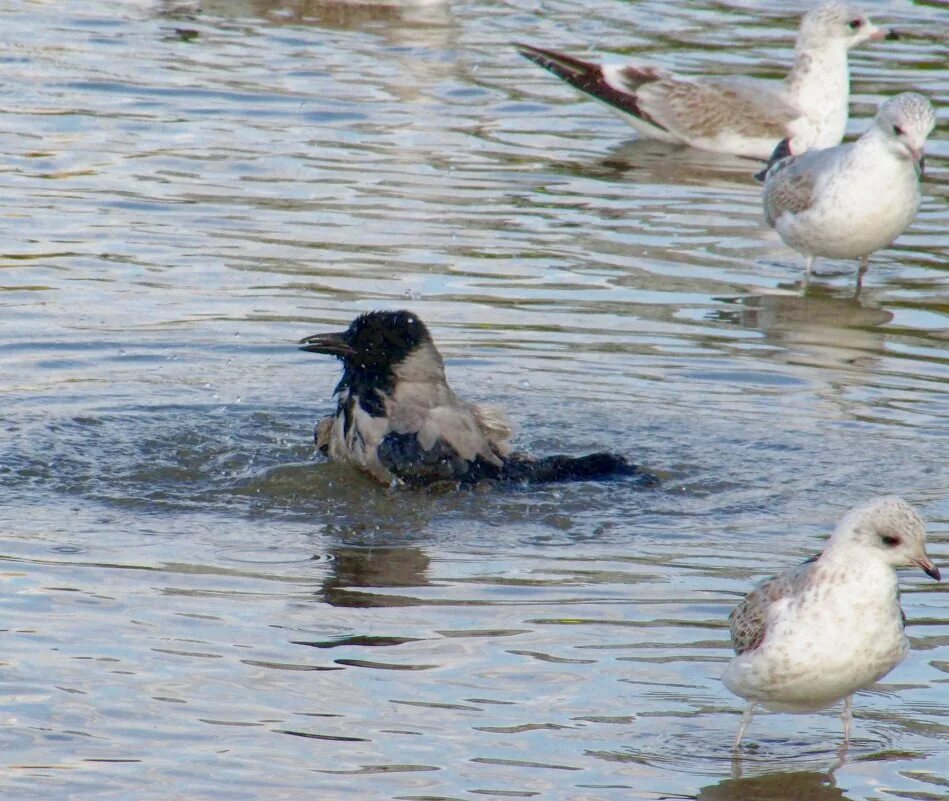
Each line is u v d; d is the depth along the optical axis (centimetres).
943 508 1257
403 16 2994
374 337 1333
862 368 1584
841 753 896
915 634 1038
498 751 875
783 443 1394
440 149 2278
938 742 912
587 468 1320
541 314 1694
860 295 1827
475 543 1182
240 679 943
